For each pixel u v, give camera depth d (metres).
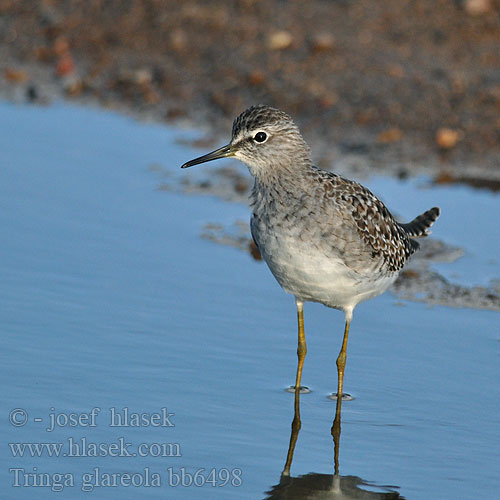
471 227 15.12
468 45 20.77
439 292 13.37
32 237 14.50
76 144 17.86
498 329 12.41
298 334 11.64
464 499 9.16
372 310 12.95
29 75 20.83
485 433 10.23
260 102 18.97
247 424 10.46
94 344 11.82
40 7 22.72
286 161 10.66
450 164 17.06
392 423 10.48
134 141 18.09
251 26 21.44
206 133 18.53
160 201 15.90
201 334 12.20
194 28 21.58
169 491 9.34
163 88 19.91
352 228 10.53
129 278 13.51
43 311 12.52
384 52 20.33
